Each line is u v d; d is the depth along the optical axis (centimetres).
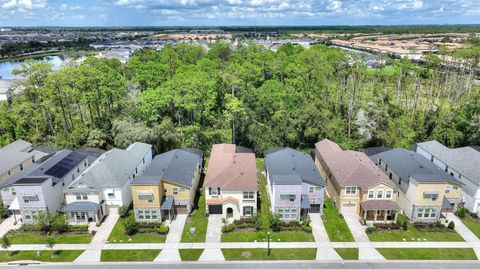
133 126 5975
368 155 5709
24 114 6481
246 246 3791
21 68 6794
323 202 4550
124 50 17488
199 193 4981
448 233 4019
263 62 9806
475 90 8281
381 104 6881
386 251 3697
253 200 4253
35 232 4038
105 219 4312
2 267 3472
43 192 4062
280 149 5794
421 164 4641
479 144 6169
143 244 3825
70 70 6369
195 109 6384
